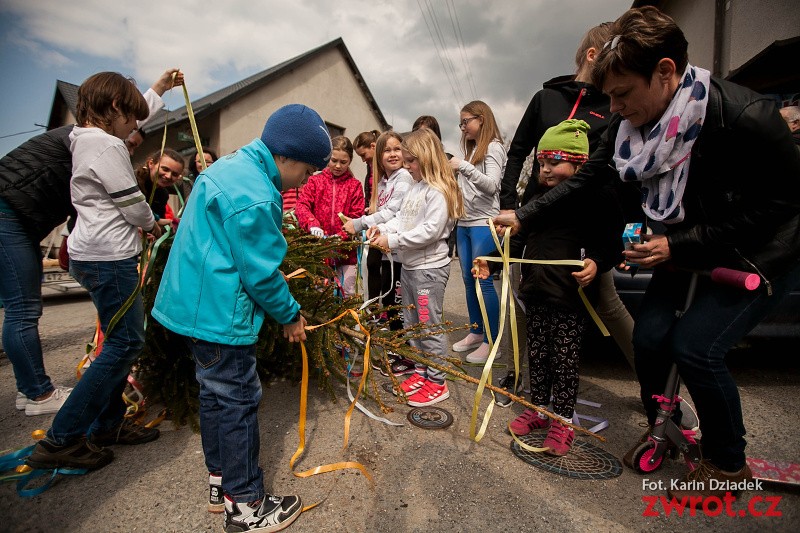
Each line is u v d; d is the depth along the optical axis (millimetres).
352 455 2102
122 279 1968
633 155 1696
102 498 1803
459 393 2850
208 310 1511
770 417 2471
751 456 2078
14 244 2297
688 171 1604
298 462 2041
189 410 2400
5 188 2162
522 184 3283
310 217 3443
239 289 1523
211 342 1522
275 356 2799
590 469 1993
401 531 1606
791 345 2795
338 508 1729
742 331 1641
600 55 1570
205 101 14883
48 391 2531
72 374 3188
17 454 1981
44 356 3623
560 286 2080
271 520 1600
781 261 1558
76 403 1878
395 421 2453
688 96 1486
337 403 2678
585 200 2100
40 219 2277
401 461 2055
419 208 2723
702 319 1660
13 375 3178
